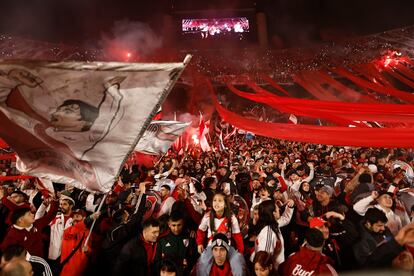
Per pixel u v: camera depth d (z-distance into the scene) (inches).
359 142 323.3
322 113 458.6
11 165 402.9
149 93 88.9
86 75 84.2
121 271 148.3
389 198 175.3
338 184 294.2
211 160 454.6
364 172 228.4
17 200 201.6
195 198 242.4
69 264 158.2
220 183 263.9
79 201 219.6
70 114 90.1
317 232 127.6
